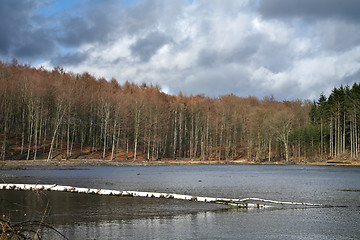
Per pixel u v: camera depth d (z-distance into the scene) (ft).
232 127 340.59
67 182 93.71
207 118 323.16
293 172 155.22
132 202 60.03
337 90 308.81
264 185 90.89
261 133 298.56
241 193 73.77
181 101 355.56
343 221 45.85
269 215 49.90
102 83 369.71
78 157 250.78
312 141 305.73
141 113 279.69
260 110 314.14
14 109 268.00
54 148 257.96
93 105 300.40
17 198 62.64
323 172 156.04
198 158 320.50
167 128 313.12
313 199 65.36
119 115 262.88
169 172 149.69
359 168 196.54
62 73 358.23
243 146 371.56
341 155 282.36
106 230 40.27
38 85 239.91
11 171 137.39
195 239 36.35
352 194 72.84
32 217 47.01
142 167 196.34
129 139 304.91
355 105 271.90
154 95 326.65
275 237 37.50
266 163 274.57
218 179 110.93
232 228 41.55
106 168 176.24
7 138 251.60
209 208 55.11
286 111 299.17
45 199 62.23
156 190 77.82
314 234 38.88
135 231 39.86
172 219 46.91
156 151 306.14
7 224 26.61
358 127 298.15
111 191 68.74
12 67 304.91
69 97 233.14
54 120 257.75
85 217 47.52
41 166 173.06
